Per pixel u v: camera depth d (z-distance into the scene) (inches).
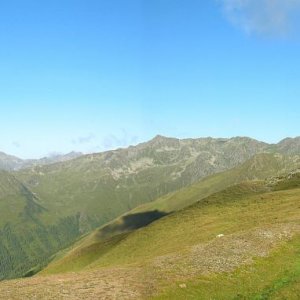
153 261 1913.1
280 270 1737.2
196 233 3105.3
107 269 1894.7
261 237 2143.2
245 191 4931.1
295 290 1498.5
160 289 1501.0
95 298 1424.7
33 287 1583.4
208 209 4192.9
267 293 1505.9
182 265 1772.9
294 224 2369.6
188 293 1480.1
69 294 1470.2
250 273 1699.1
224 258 1850.4
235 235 2231.8
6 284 1691.7
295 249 1967.3
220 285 1565.0
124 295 1455.5
